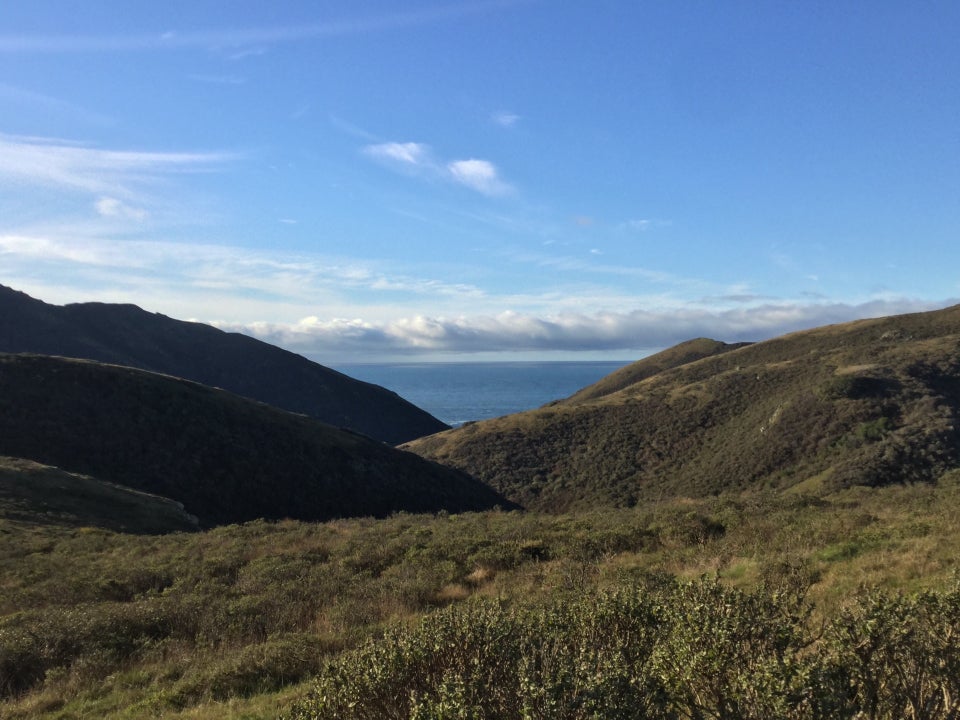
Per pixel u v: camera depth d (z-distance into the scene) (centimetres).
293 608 989
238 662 689
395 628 373
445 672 300
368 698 311
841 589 723
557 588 941
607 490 6366
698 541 1388
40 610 1004
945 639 300
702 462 6297
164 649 835
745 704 264
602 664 275
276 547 1764
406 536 1802
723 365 10138
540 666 297
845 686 277
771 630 294
